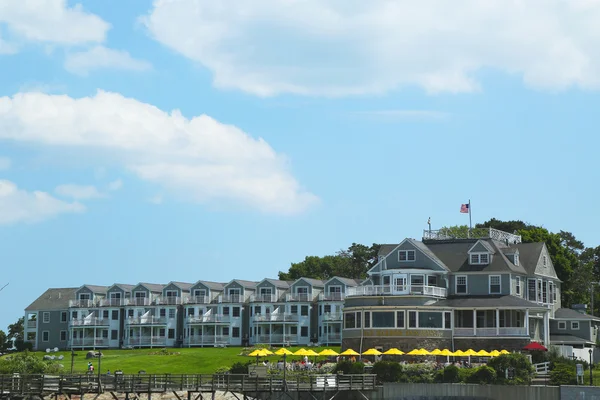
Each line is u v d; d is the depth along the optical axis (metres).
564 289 175.62
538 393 103.62
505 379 111.19
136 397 98.81
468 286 138.88
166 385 99.12
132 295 197.12
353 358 130.00
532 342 129.62
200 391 100.00
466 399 107.69
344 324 136.25
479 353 118.69
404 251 141.88
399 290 133.50
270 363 133.88
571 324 148.38
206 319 186.38
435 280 139.38
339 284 179.25
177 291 194.12
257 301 184.12
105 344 195.88
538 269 145.75
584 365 124.69
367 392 111.50
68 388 93.94
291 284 187.88
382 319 132.12
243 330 186.00
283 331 180.00
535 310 131.25
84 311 199.62
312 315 181.75
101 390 94.75
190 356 153.75
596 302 186.88
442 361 128.75
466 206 153.75
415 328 130.75
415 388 110.00
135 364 145.00
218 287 194.62
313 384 107.06
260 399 109.62
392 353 125.25
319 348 163.00
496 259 139.75
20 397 92.81
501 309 131.75
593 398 101.12
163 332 191.75
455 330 131.88
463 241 145.25
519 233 177.62
